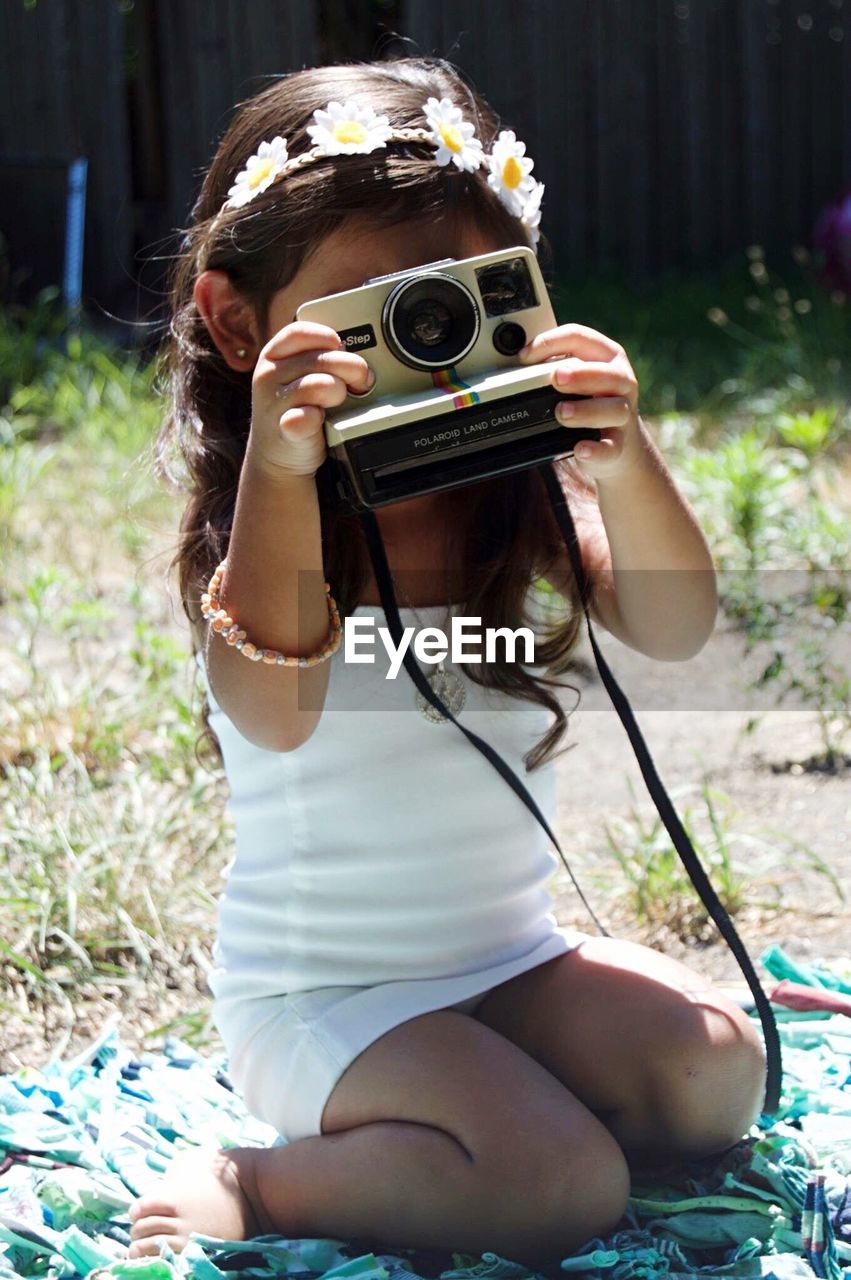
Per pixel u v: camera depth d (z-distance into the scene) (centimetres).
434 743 198
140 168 965
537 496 210
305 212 194
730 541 454
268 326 201
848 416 589
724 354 733
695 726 377
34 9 902
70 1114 216
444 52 961
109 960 273
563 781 347
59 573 443
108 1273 174
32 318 743
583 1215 179
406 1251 184
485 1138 178
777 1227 188
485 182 200
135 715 360
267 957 200
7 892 282
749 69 968
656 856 288
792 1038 232
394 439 176
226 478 209
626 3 962
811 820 321
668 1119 194
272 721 192
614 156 977
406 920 196
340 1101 187
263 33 921
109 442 573
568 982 200
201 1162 191
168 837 306
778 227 983
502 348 185
